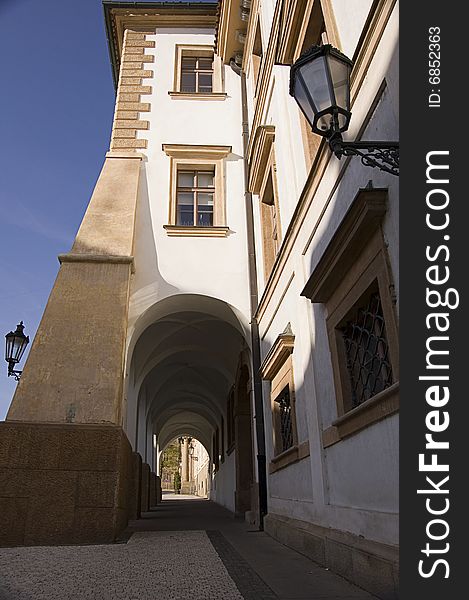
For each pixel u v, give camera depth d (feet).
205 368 64.23
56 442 25.94
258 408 34.30
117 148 43.09
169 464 238.07
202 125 45.14
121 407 29.71
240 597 13.25
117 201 38.52
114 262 33.96
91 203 38.11
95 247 34.94
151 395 64.90
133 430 45.50
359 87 15.71
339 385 17.93
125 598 13.01
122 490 28.07
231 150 43.62
